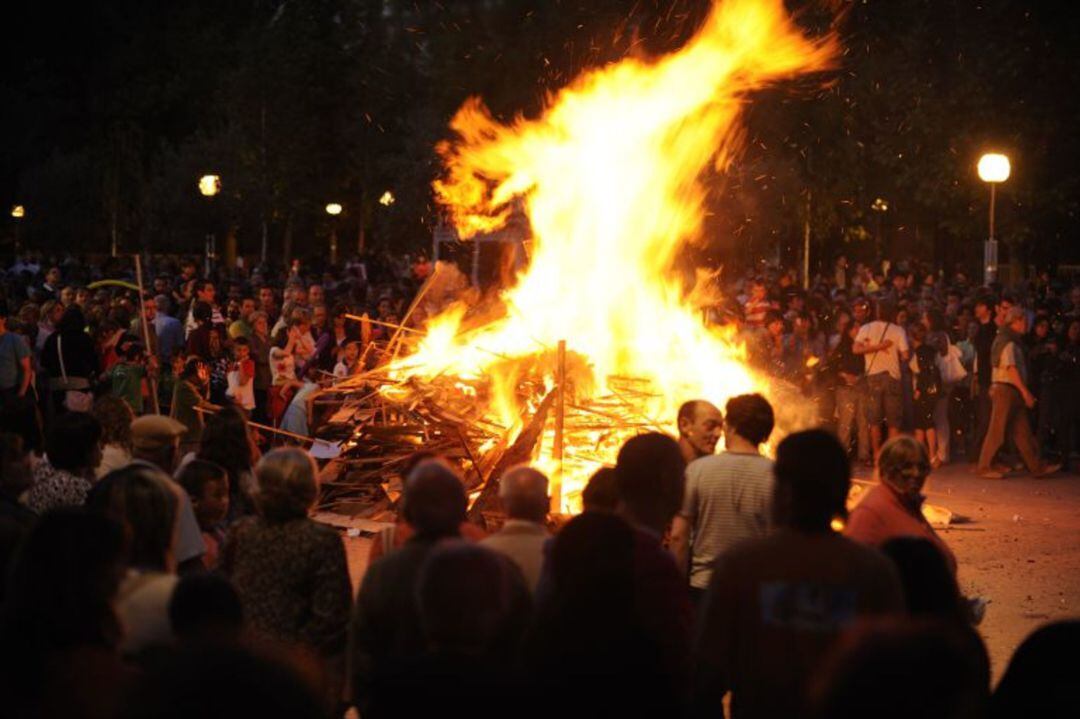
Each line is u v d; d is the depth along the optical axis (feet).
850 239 119.75
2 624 13.42
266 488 18.67
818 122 100.83
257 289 74.13
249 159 136.46
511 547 18.42
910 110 100.63
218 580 14.42
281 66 135.33
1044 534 43.19
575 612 14.28
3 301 52.90
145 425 23.41
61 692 12.64
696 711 15.75
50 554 13.55
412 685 12.25
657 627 16.14
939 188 101.09
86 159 159.02
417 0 104.94
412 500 17.06
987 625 31.45
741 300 77.15
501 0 95.91
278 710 9.56
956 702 8.95
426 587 13.41
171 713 9.48
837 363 57.21
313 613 18.42
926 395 58.18
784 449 15.51
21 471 20.76
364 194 138.92
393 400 44.16
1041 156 99.81
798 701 14.92
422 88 113.39
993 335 59.93
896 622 9.26
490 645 13.41
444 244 96.37
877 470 21.71
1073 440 64.03
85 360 50.70
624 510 18.72
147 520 17.07
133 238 160.97
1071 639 11.44
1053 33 99.81
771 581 15.12
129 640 16.11
